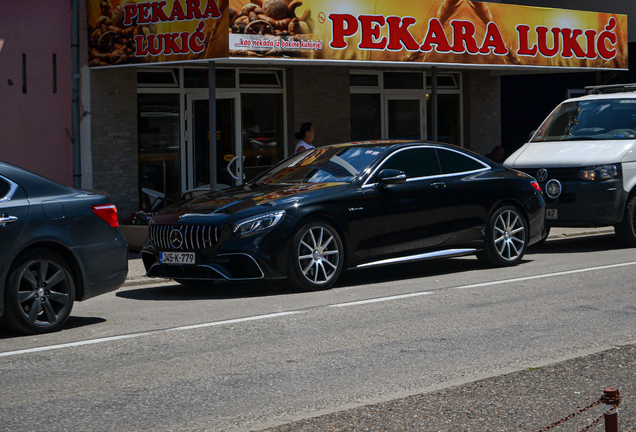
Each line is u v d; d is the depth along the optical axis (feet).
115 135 47.14
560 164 40.57
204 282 32.81
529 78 74.64
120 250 25.34
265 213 28.37
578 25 52.34
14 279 22.63
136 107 47.85
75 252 24.04
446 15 46.03
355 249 30.27
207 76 50.62
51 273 23.68
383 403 16.10
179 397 17.20
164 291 31.50
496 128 63.98
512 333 22.62
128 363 20.01
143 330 23.72
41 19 44.73
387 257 31.17
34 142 44.62
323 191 29.81
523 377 17.80
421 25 45.03
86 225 24.38
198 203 30.19
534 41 50.08
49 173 45.29
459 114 63.05
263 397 17.13
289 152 53.52
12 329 22.94
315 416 15.39
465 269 34.88
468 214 33.42
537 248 42.65
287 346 21.44
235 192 31.24
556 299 27.37
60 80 45.55
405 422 14.89
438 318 24.64
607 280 30.99
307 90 53.52
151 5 41.39
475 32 47.34
